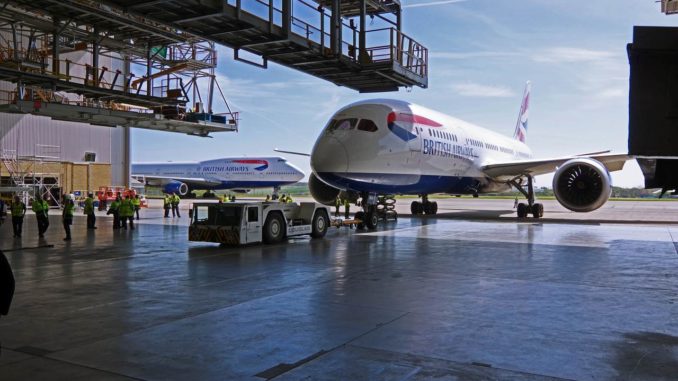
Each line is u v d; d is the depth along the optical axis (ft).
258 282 29.01
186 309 22.66
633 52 12.02
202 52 83.20
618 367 15.42
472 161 78.07
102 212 107.24
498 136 99.25
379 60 59.52
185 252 42.65
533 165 76.95
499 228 65.41
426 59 67.97
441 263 35.91
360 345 17.54
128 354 16.62
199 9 41.60
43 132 116.37
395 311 22.21
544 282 28.84
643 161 14.98
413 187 66.08
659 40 11.84
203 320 20.80
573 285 27.99
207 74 84.23
